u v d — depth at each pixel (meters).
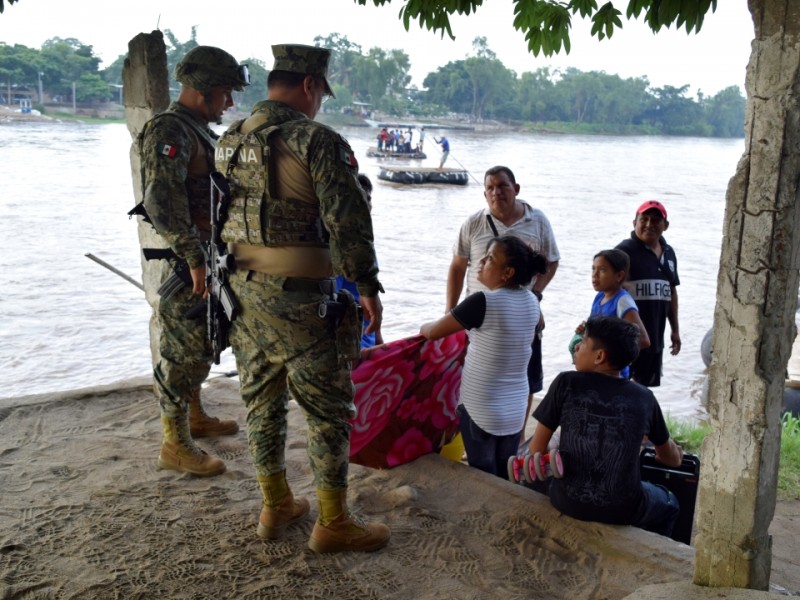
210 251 3.24
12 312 12.91
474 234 4.97
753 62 2.39
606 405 3.37
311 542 3.19
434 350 4.02
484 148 74.69
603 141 111.12
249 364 3.16
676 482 3.67
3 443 4.15
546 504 3.56
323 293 3.02
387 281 16.05
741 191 2.46
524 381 4.04
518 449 4.36
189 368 3.76
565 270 17.53
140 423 4.49
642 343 4.66
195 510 3.50
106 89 104.56
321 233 3.01
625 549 3.21
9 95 99.38
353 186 2.87
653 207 4.88
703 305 14.79
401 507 3.58
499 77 139.12
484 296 3.83
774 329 2.51
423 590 2.96
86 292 14.38
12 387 9.52
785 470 5.23
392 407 3.94
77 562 3.05
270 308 2.99
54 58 102.31
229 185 3.04
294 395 3.10
